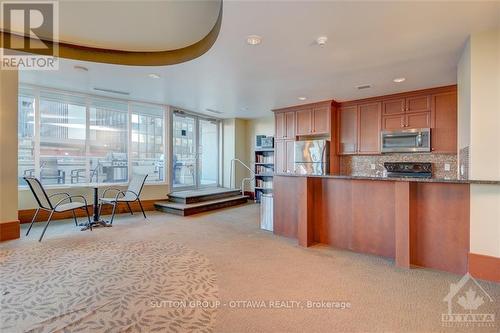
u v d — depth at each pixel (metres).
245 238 3.89
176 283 2.44
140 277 2.55
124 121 5.94
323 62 3.51
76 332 1.72
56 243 3.55
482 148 2.59
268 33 2.73
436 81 4.23
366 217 3.28
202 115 7.59
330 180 3.57
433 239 2.82
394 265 2.89
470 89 2.67
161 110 6.46
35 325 1.78
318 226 3.67
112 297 2.17
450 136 4.45
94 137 5.52
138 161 6.12
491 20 2.43
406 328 1.81
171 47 3.62
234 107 6.52
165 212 5.87
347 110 5.64
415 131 4.71
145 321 1.85
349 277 2.59
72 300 2.11
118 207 5.71
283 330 1.78
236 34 2.75
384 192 3.15
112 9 2.74
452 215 2.73
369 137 5.30
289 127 6.38
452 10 2.29
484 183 2.44
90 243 3.57
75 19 2.94
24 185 4.69
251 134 8.21
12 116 3.68
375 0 2.16
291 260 3.03
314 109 5.90
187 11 2.75
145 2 2.62
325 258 3.10
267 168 7.55
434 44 2.93
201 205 5.89
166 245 3.53
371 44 2.96
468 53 2.76
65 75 4.20
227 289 2.33
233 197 7.14
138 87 4.86
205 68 3.79
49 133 4.99
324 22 2.51
